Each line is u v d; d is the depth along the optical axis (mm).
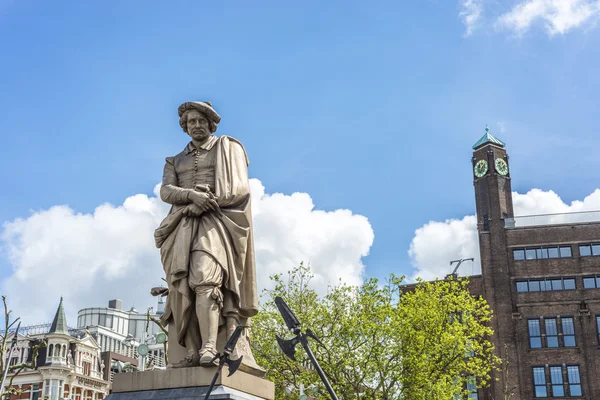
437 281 40312
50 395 57500
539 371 57125
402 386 34000
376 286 36156
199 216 8211
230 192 8367
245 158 8953
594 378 56156
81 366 61875
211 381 7363
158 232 8266
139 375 7750
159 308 82812
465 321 39125
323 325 34562
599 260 58562
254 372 8234
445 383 35281
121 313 86688
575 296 58125
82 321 85500
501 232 60719
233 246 8242
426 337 35969
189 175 8633
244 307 8281
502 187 62594
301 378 32406
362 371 33125
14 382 58625
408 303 38656
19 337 59906
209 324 7762
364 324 33844
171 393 7504
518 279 59531
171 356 8039
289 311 7629
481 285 60312
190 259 8008
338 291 35406
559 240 59594
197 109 8734
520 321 58469
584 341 57062
